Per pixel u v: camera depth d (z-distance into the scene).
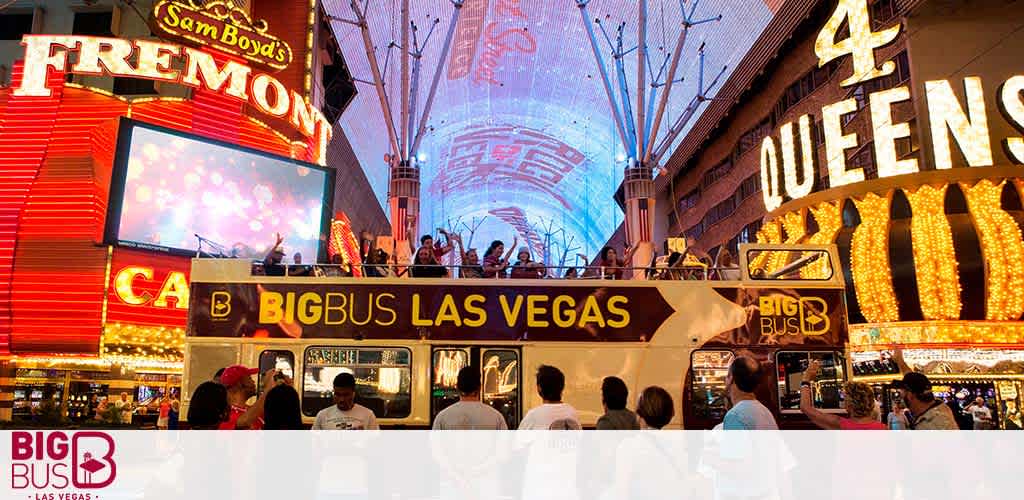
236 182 26.00
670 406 5.07
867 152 33.81
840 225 28.70
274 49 28.83
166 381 26.25
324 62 43.69
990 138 27.44
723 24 47.16
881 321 25.70
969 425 16.16
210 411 5.13
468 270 10.62
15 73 24.91
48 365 24.75
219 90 26.62
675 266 10.62
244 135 27.45
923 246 25.48
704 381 9.67
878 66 30.56
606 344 9.73
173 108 25.97
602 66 47.19
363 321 9.74
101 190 24.42
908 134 28.17
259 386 9.44
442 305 9.82
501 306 9.84
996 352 24.53
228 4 27.69
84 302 22.86
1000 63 28.30
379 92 41.78
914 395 6.48
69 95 24.98
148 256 23.81
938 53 28.98
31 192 23.89
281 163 27.19
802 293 10.11
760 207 46.72
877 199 27.47
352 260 35.66
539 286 9.93
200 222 24.89
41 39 24.86
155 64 25.50
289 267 10.32
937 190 26.20
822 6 38.50
